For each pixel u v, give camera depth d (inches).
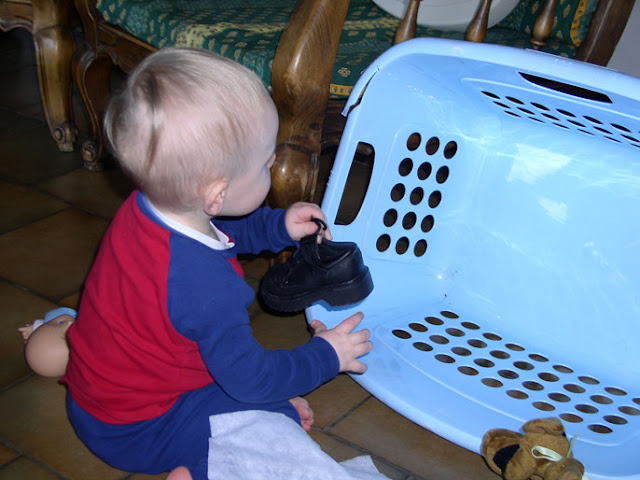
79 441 41.1
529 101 43.4
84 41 66.9
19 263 57.1
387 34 62.0
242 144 32.3
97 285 35.0
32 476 38.5
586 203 48.7
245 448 35.0
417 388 43.6
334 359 37.2
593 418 43.0
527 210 51.1
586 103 37.9
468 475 41.1
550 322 50.2
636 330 47.2
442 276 54.8
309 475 34.9
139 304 33.2
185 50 32.4
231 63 32.6
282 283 41.1
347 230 48.7
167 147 30.9
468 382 45.1
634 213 46.8
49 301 52.7
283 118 47.1
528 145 50.7
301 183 48.0
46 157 75.6
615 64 77.6
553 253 50.1
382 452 42.2
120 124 31.4
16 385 44.7
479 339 50.2
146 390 35.1
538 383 46.1
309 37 44.2
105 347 34.5
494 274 52.6
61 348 42.5
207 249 33.9
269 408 37.6
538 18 54.7
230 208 35.2
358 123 45.2
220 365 33.5
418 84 46.8
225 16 59.5
